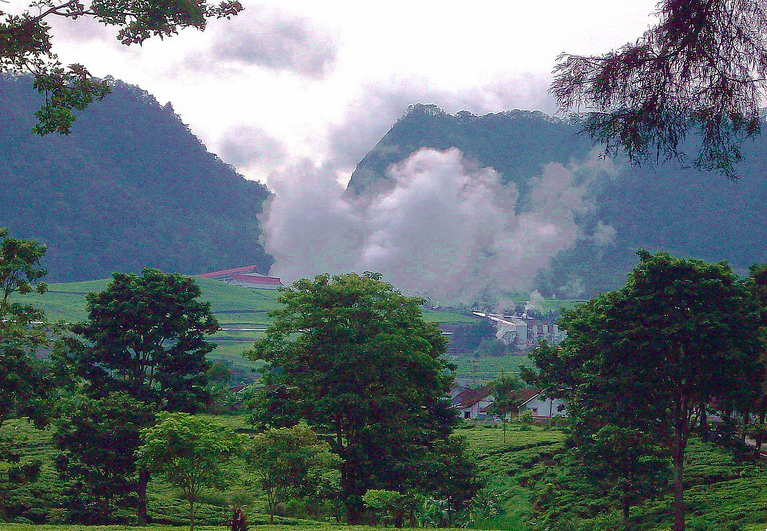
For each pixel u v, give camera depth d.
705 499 50.16
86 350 48.44
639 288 41.69
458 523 51.75
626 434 44.72
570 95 12.16
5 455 42.62
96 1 19.25
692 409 42.56
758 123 11.53
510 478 70.25
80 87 20.02
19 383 39.00
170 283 51.56
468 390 153.38
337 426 47.78
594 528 50.16
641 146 11.97
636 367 41.06
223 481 23.42
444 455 53.66
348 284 49.41
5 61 19.42
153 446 20.75
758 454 60.97
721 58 11.40
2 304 41.38
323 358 48.03
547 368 64.62
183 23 19.89
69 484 53.88
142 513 45.31
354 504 44.03
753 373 39.84
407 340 48.06
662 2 11.66
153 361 49.00
